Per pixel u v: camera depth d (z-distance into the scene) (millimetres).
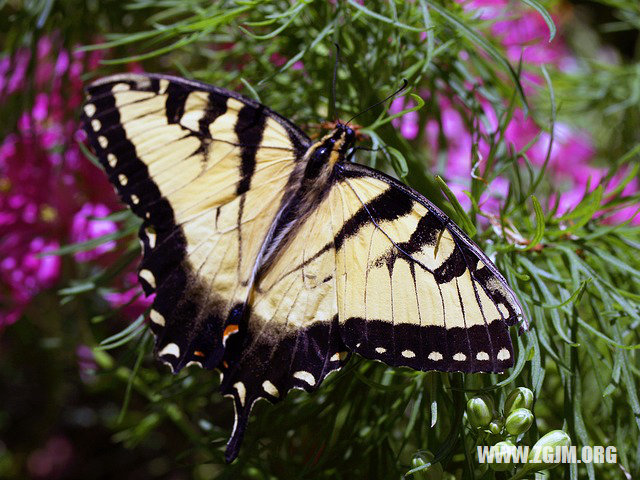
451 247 306
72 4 401
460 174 412
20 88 405
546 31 466
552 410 343
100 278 354
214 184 327
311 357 318
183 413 376
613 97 435
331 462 330
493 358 301
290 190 326
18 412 474
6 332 452
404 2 344
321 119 361
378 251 314
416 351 307
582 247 334
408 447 362
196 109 324
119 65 406
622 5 434
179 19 412
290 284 322
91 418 470
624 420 333
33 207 408
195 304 324
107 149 321
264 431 329
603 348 332
